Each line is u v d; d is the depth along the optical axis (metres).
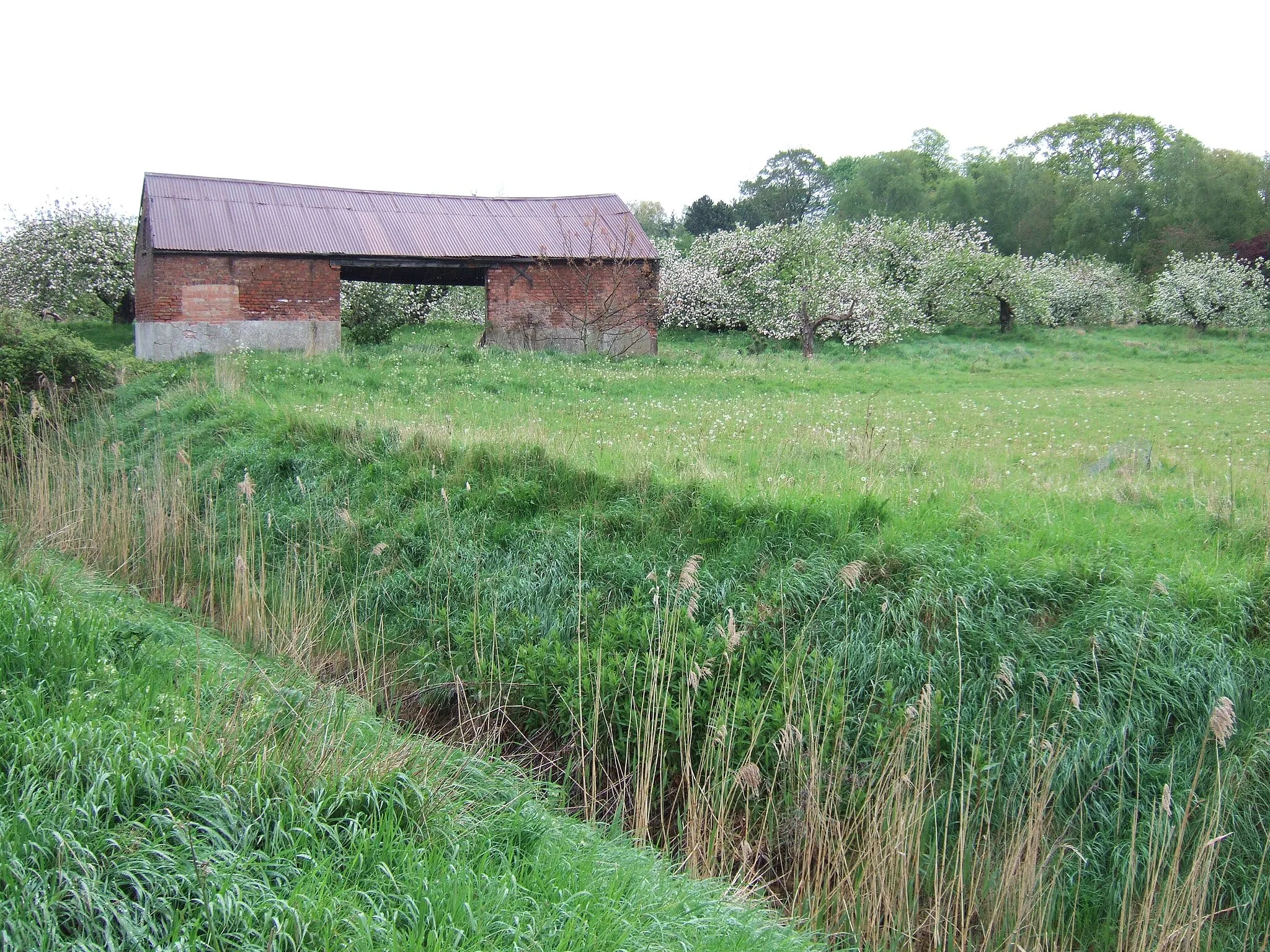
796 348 34.41
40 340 17.64
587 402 17.91
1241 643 6.72
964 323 41.97
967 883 6.13
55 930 3.72
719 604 8.04
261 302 24.84
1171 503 9.43
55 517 11.05
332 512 11.05
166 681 6.31
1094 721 6.50
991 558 7.77
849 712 7.04
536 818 5.47
